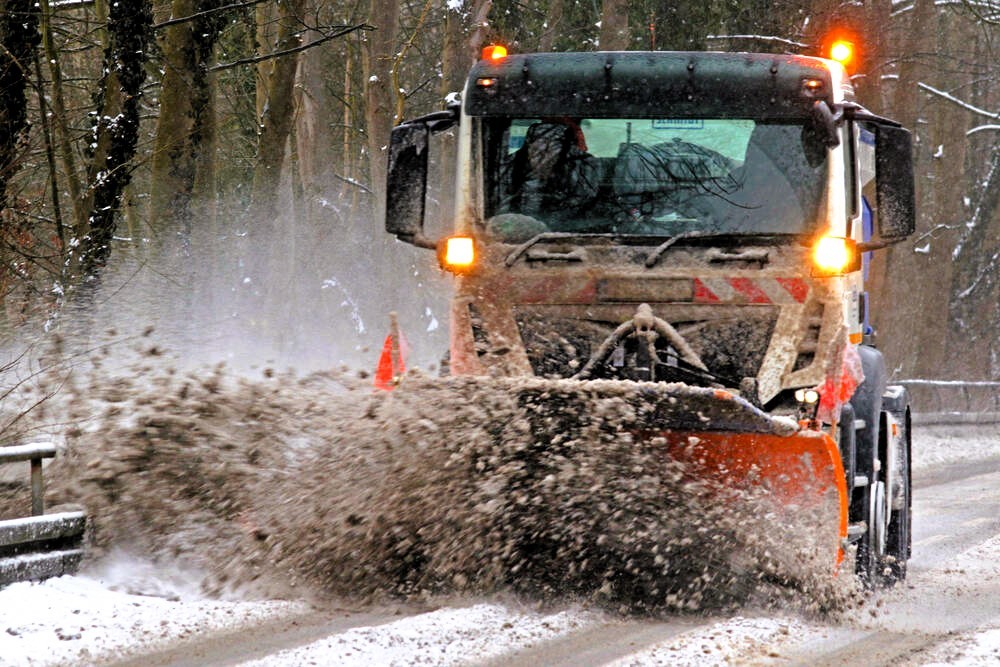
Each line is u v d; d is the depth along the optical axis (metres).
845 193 24.92
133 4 45.84
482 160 25.31
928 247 107.69
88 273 44.38
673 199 24.77
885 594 25.64
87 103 63.69
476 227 25.02
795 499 21.94
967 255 132.12
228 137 110.00
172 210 51.38
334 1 100.88
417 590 23.12
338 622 20.66
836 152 24.45
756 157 24.72
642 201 24.81
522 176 25.19
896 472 27.25
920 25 87.31
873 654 19.19
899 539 27.58
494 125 25.41
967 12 95.50
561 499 22.75
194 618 20.58
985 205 130.38
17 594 21.69
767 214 24.44
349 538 23.23
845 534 21.84
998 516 38.91
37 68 45.50
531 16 100.88
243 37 90.56
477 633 19.78
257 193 75.19
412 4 123.38
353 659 17.95
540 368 24.30
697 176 24.78
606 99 25.25
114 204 45.69
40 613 20.50
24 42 41.62
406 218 25.36
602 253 24.33
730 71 25.06
